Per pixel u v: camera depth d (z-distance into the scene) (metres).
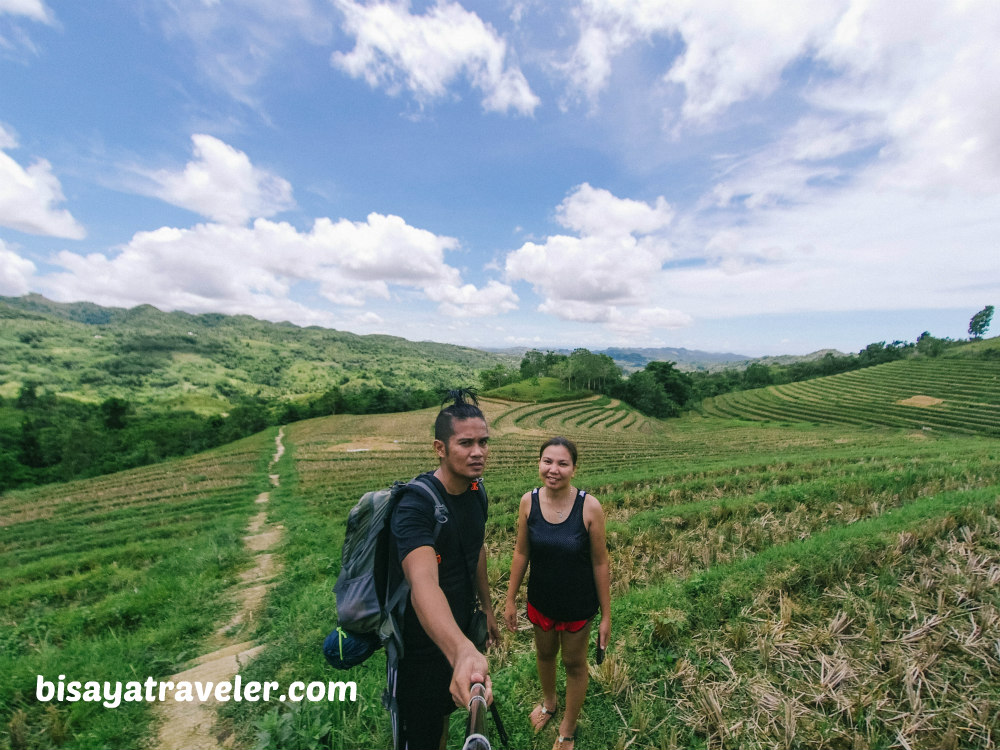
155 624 5.73
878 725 2.84
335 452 42.03
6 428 67.81
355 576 1.83
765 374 115.56
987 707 2.84
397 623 1.72
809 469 14.23
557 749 2.73
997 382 68.25
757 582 4.43
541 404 78.88
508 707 3.15
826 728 2.83
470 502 1.97
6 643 5.26
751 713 2.99
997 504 5.95
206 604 6.16
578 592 2.52
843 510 8.23
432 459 37.44
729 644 3.63
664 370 99.38
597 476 17.05
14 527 21.52
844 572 4.49
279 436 58.50
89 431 61.78
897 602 4.02
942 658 3.33
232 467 35.91
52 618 6.07
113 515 22.02
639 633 3.79
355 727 2.87
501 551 8.96
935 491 8.86
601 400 86.31
